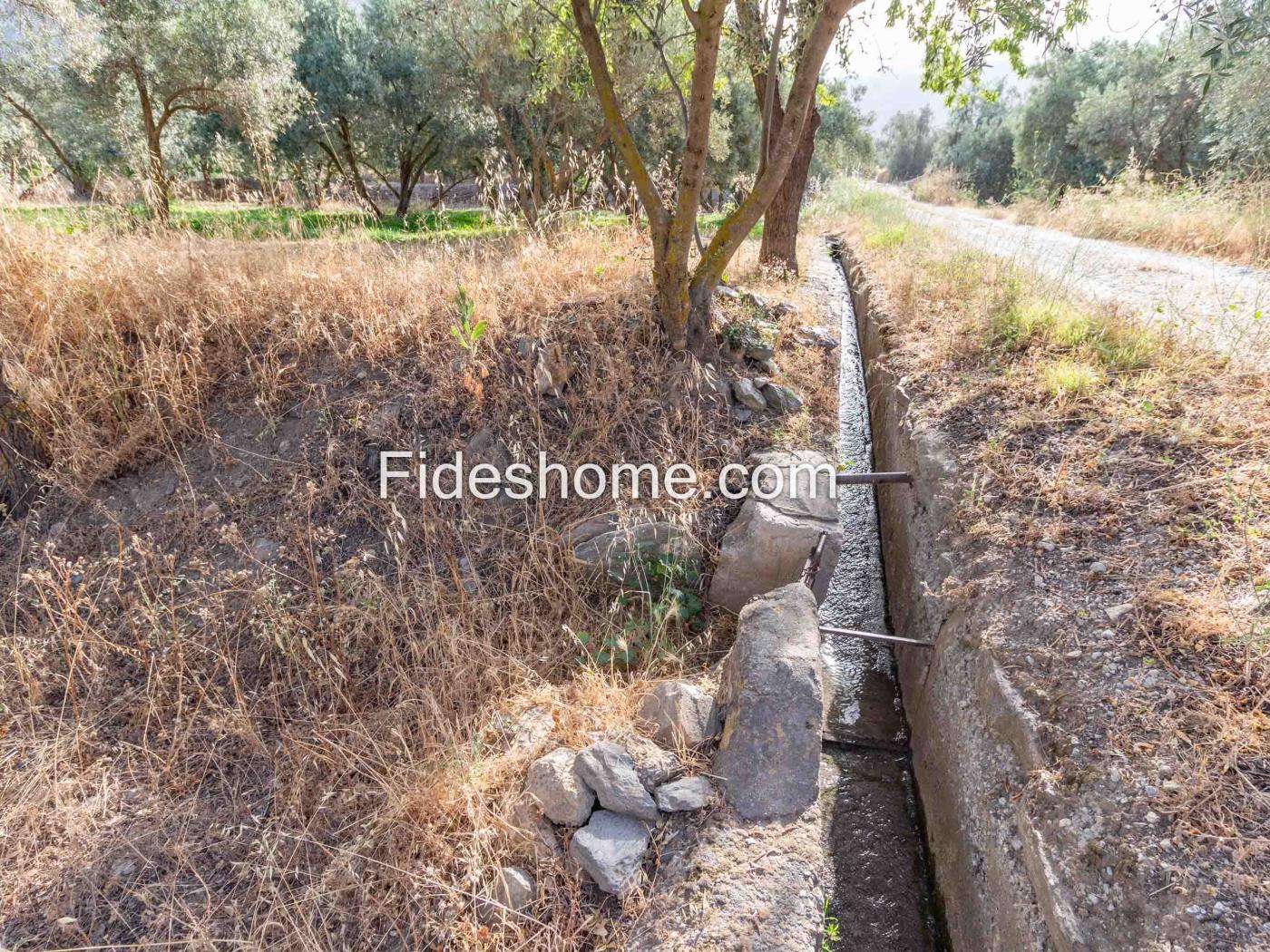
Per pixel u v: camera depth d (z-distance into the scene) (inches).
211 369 168.4
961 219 535.8
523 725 108.8
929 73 189.3
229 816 99.5
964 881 93.3
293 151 589.6
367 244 207.8
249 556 133.4
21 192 191.2
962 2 152.0
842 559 181.9
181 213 260.4
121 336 170.7
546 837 91.0
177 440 158.9
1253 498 103.7
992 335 183.2
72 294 166.4
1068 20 146.3
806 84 149.9
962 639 113.7
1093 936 69.8
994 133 1090.7
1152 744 80.0
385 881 89.2
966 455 143.8
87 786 103.5
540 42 248.8
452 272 185.5
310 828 96.4
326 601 127.6
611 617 133.6
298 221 226.7
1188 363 141.6
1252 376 134.1
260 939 83.4
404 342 168.6
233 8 402.0
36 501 151.9
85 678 117.3
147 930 86.4
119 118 405.1
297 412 159.0
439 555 138.9
